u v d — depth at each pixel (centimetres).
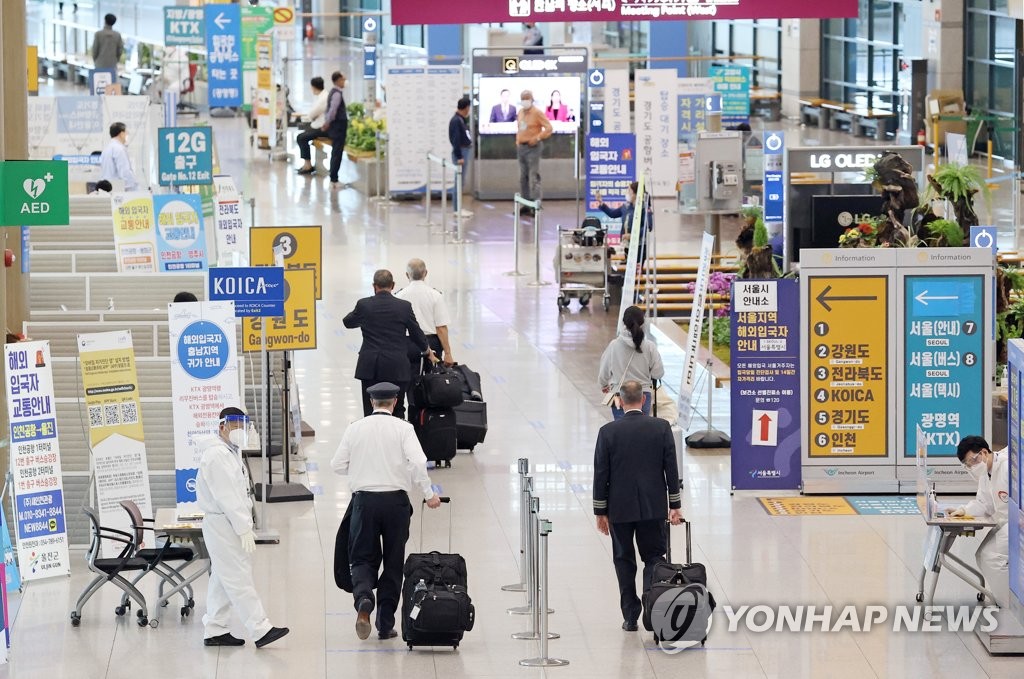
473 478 2792
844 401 2673
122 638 2089
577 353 3712
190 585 2197
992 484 2158
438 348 3002
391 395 2092
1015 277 3162
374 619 2161
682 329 3756
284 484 2686
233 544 2036
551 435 3061
